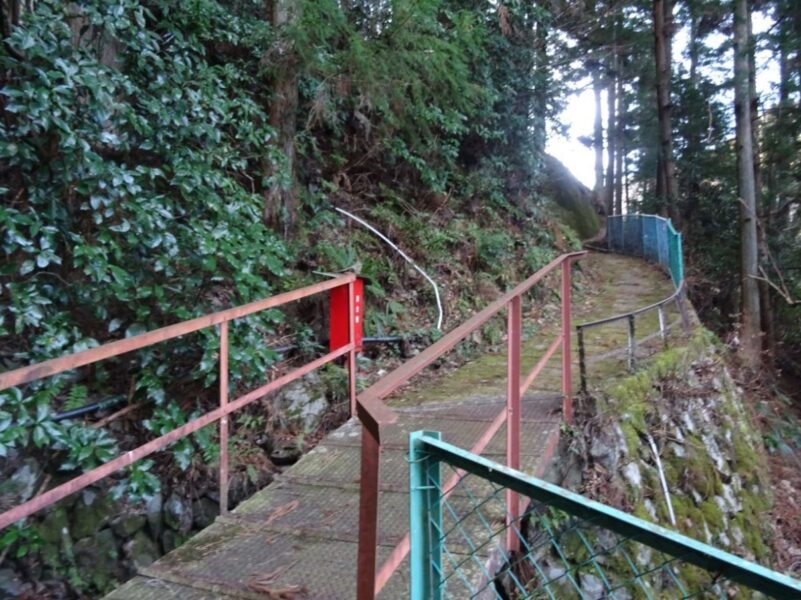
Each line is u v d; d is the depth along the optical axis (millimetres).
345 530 2969
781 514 6547
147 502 3508
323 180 7168
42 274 3574
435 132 8828
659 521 4277
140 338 2711
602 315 8562
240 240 4230
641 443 4637
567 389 4289
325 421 4641
